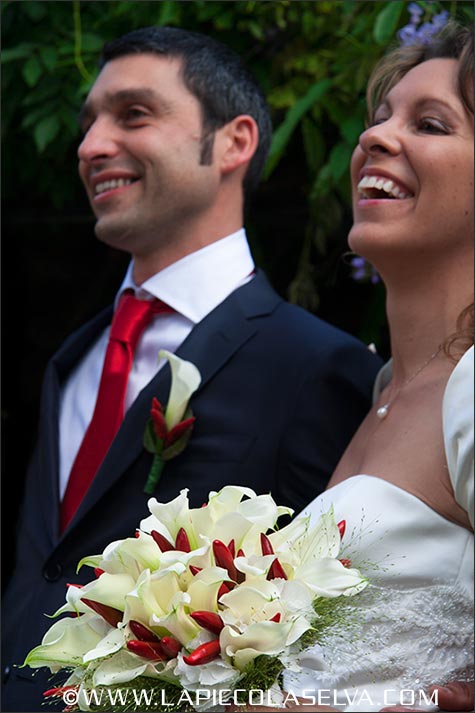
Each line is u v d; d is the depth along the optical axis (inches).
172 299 159.9
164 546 95.9
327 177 187.6
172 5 197.2
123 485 146.7
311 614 92.7
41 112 201.8
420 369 121.6
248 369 149.9
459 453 102.5
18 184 240.2
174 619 91.1
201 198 161.2
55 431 165.3
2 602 154.3
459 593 106.4
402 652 102.7
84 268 258.1
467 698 102.4
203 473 144.0
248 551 96.1
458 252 120.1
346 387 148.5
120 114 162.6
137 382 158.4
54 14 203.8
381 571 105.6
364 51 187.9
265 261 225.5
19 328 258.7
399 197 122.0
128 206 159.5
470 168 118.8
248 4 197.8
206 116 162.2
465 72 120.3
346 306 226.5
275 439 144.9
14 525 245.6
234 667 91.6
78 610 98.2
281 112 214.8
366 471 117.0
